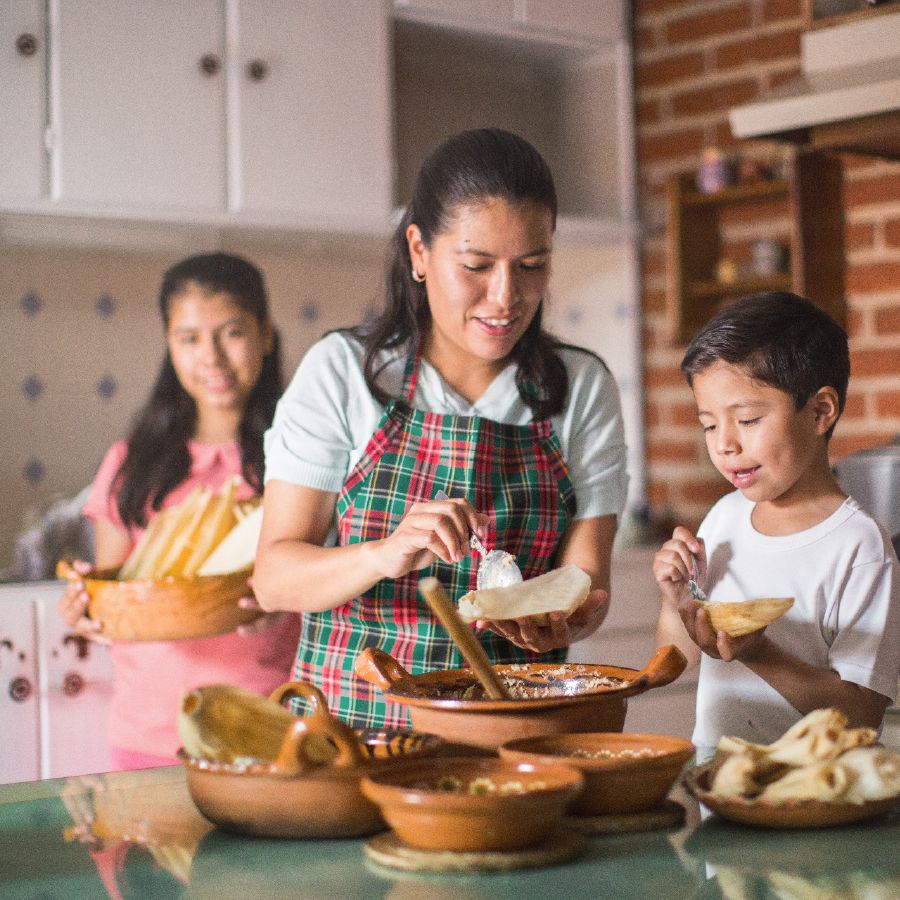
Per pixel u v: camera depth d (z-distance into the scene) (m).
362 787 0.76
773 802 0.79
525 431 1.41
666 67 3.10
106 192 2.49
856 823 0.81
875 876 0.71
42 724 2.29
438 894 0.69
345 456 1.40
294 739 0.77
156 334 2.90
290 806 0.78
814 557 1.21
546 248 1.27
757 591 1.24
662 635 1.32
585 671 1.04
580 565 1.44
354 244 2.91
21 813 0.88
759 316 1.19
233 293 2.38
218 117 2.60
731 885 0.70
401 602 1.36
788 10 2.83
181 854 0.78
